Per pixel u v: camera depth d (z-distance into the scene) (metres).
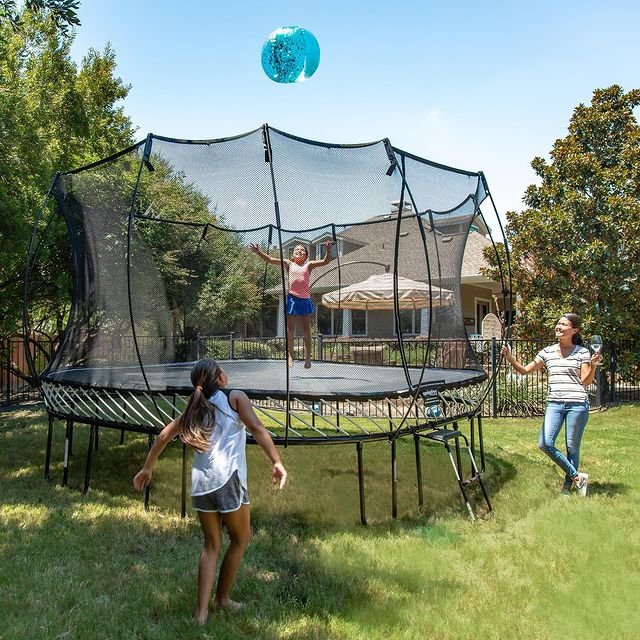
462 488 4.78
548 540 4.16
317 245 7.80
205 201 6.09
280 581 3.53
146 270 6.88
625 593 3.35
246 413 3.10
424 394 5.04
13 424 9.18
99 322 6.07
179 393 4.95
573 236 11.76
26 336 5.84
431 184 5.46
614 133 12.52
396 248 4.50
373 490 5.62
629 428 8.90
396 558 3.87
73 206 5.89
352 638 2.88
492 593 3.34
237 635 2.86
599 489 5.52
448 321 7.17
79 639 2.84
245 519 3.04
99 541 4.15
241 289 8.30
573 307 11.55
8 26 10.40
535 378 11.44
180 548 4.06
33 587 3.38
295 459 6.88
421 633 2.92
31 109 10.70
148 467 3.11
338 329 8.85
